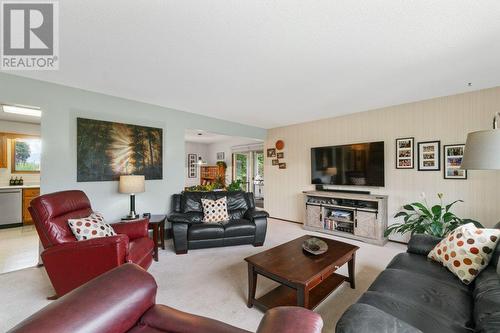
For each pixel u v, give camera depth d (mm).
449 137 3334
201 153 9156
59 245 1986
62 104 2971
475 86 2980
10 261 2883
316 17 1653
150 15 1636
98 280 1061
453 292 1458
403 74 2615
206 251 3307
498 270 1388
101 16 1647
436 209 3092
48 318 839
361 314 999
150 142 3793
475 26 1732
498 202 2994
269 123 5289
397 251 3320
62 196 2281
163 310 1134
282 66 2424
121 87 3057
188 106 3939
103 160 3305
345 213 4098
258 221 3578
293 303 1919
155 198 3842
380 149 3914
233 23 1724
